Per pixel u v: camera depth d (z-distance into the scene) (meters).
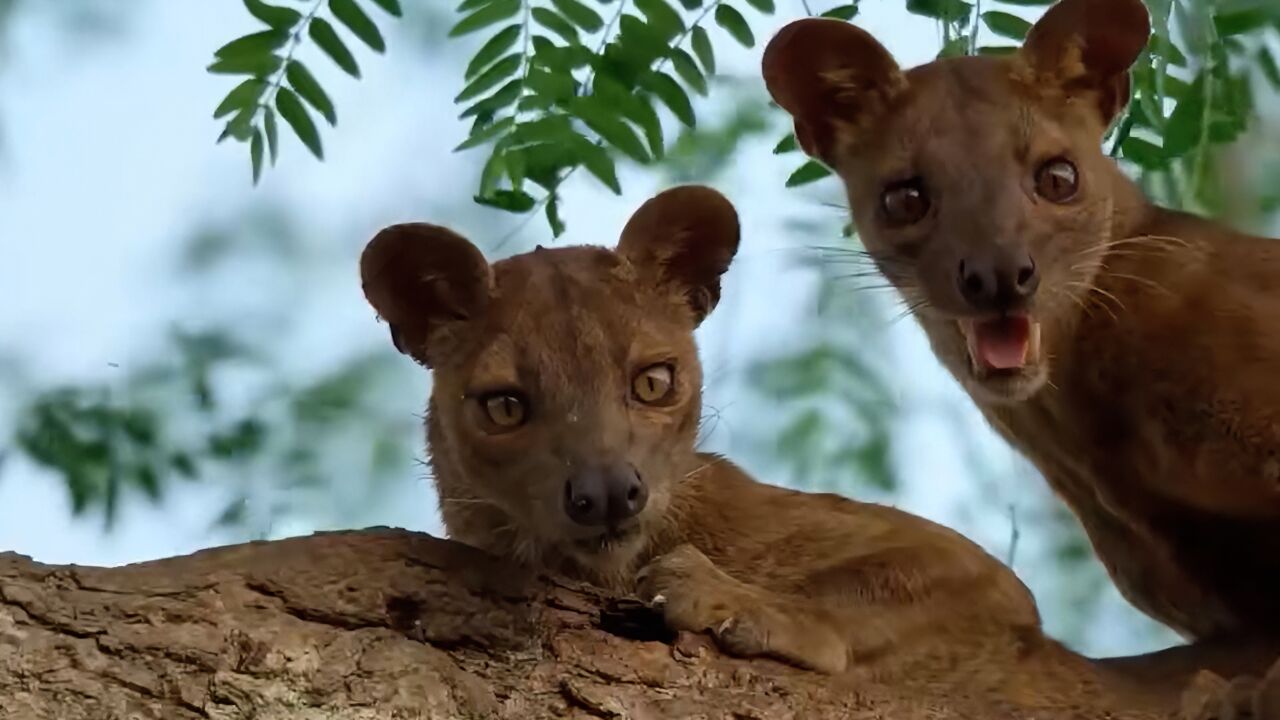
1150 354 6.86
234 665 5.02
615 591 6.37
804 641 5.78
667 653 5.60
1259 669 6.48
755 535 6.73
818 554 6.67
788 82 7.81
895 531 6.77
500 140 7.31
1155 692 6.32
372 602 5.29
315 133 7.14
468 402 6.22
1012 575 6.67
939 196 7.11
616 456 5.93
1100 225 7.04
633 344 6.29
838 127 7.77
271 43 7.00
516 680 5.33
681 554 6.18
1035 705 6.21
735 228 6.93
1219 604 7.32
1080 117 7.32
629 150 7.31
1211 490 6.79
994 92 7.29
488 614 5.42
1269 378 6.61
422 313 6.68
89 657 4.89
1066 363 7.09
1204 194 7.36
